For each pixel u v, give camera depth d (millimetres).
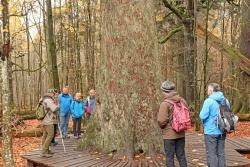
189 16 18328
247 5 18578
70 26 26484
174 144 7590
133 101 9672
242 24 20297
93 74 25469
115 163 8969
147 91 9758
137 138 9578
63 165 8938
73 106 13445
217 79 29219
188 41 18688
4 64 7266
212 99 7785
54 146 11383
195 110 16656
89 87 25203
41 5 23734
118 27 9875
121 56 9812
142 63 9797
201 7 18797
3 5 7211
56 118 10758
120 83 9758
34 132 16906
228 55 18766
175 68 26266
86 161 9266
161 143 9734
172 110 7480
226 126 7664
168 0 19062
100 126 10102
